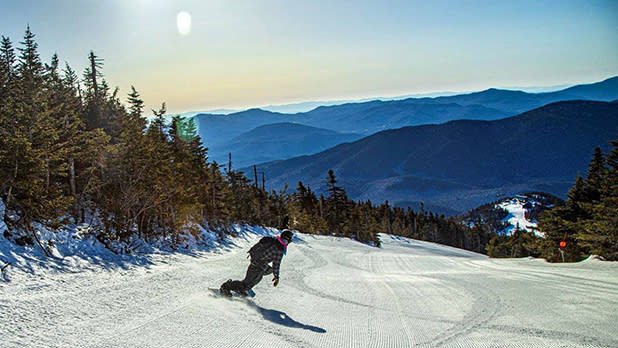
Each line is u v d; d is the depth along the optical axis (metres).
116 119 17.66
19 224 8.62
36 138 9.05
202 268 9.38
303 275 9.88
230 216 31.31
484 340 4.07
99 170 13.64
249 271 5.91
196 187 21.41
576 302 6.10
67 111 12.30
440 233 140.12
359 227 67.81
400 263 17.66
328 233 65.38
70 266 7.62
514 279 9.56
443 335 4.31
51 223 9.50
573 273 10.71
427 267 15.78
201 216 23.23
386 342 4.01
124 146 13.45
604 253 22.70
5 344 3.19
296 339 3.97
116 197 12.91
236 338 3.86
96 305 4.75
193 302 5.29
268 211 55.41
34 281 5.85
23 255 7.51
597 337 4.10
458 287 8.20
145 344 3.48
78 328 3.81
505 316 5.21
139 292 5.71
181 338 3.73
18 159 8.41
